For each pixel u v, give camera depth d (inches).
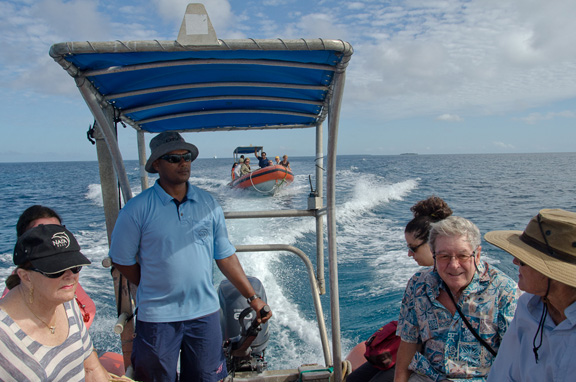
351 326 219.9
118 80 86.0
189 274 85.6
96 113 83.3
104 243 444.5
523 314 61.9
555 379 54.4
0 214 692.7
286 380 104.5
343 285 279.3
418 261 93.0
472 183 1066.1
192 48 69.7
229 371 104.3
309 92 104.1
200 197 90.4
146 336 86.1
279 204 722.2
